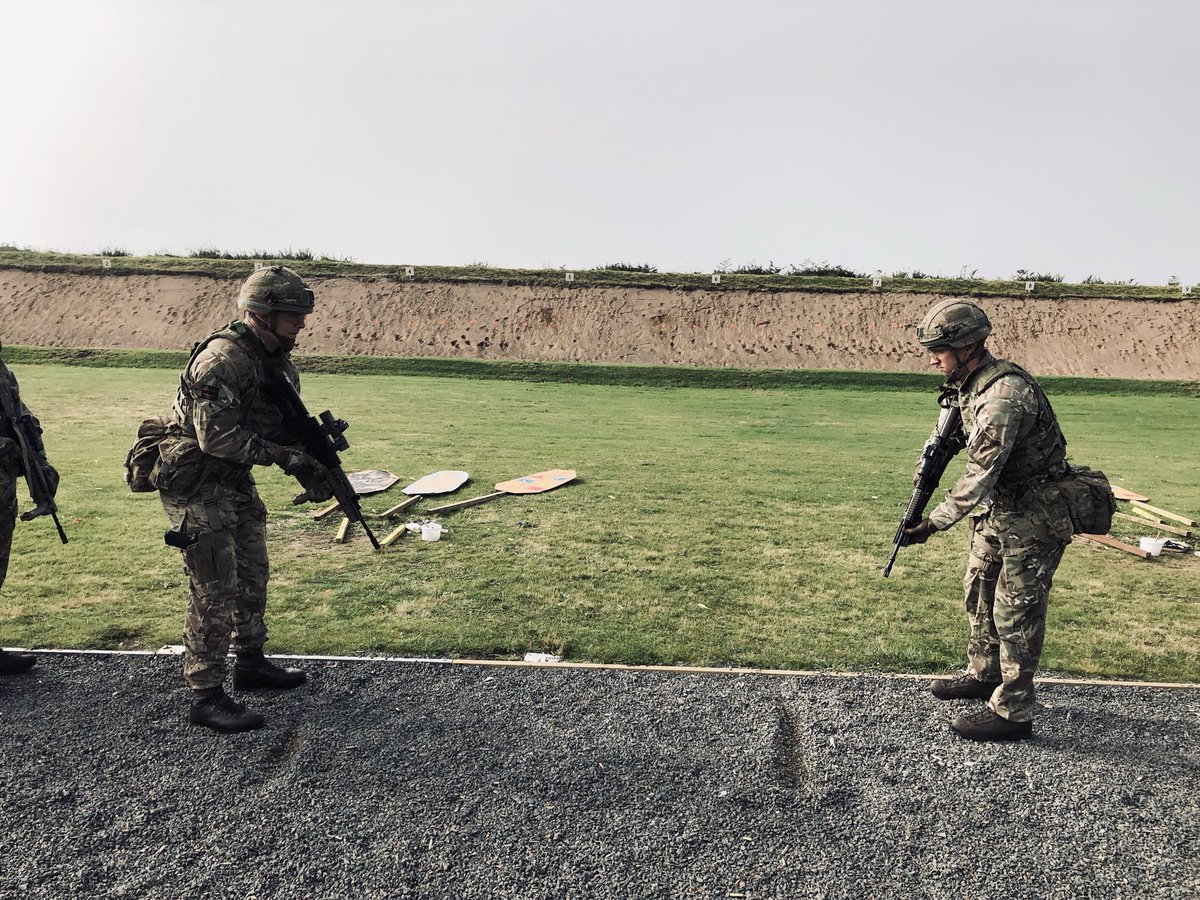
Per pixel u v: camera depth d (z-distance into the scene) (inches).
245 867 119.3
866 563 283.4
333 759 148.4
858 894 117.0
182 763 147.1
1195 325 1198.3
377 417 642.8
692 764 149.0
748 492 399.2
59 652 192.2
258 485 384.8
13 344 1144.2
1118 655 206.2
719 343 1227.9
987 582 172.6
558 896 114.6
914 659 200.8
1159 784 146.4
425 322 1254.3
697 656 200.1
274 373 169.5
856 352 1202.0
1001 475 159.6
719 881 118.6
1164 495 419.2
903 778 146.7
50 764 145.5
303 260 1395.2
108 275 1296.8
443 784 141.0
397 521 326.6
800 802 138.4
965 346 161.9
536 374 1031.6
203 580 159.2
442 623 218.4
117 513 326.0
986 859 125.1
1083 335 1200.8
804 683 184.9
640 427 639.1
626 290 1331.2
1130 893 118.5
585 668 189.2
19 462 185.6
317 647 200.8
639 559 283.0
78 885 115.0
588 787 140.9
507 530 317.7
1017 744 159.6
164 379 868.0
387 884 116.3
